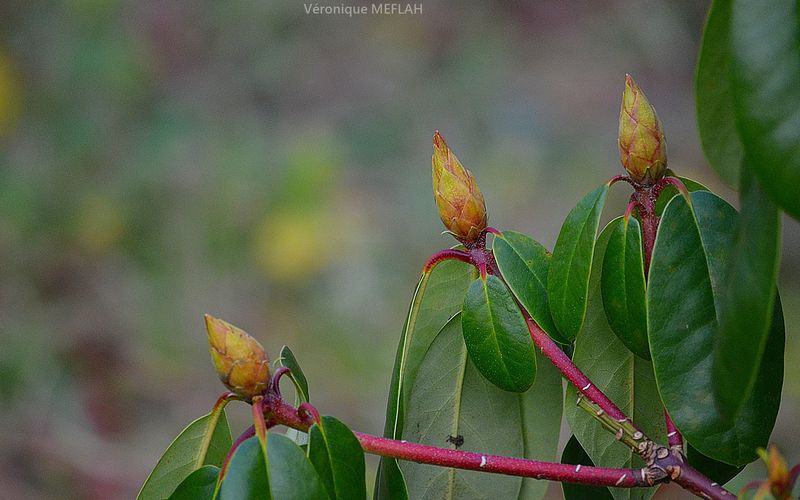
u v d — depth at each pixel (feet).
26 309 19.11
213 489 4.58
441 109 22.90
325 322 18.93
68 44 21.57
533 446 5.72
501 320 5.07
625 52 24.47
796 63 3.58
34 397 17.97
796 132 3.55
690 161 22.33
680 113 23.59
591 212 4.88
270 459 4.32
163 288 19.51
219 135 21.76
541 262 5.15
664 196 5.23
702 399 4.59
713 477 5.10
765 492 3.95
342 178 21.15
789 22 3.61
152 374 18.56
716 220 4.75
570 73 23.93
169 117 21.59
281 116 22.81
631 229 4.91
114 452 17.51
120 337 18.93
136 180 20.62
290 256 19.60
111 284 19.65
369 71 23.48
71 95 21.35
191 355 18.93
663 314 4.67
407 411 5.73
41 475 17.15
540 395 5.71
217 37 23.44
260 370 4.62
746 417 4.60
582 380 4.97
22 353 18.20
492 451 5.73
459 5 24.67
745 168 3.93
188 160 21.27
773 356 4.66
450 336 5.67
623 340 5.03
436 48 23.99
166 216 20.43
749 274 3.81
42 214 20.18
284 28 23.84
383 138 22.27
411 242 20.11
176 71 22.82
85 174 20.79
